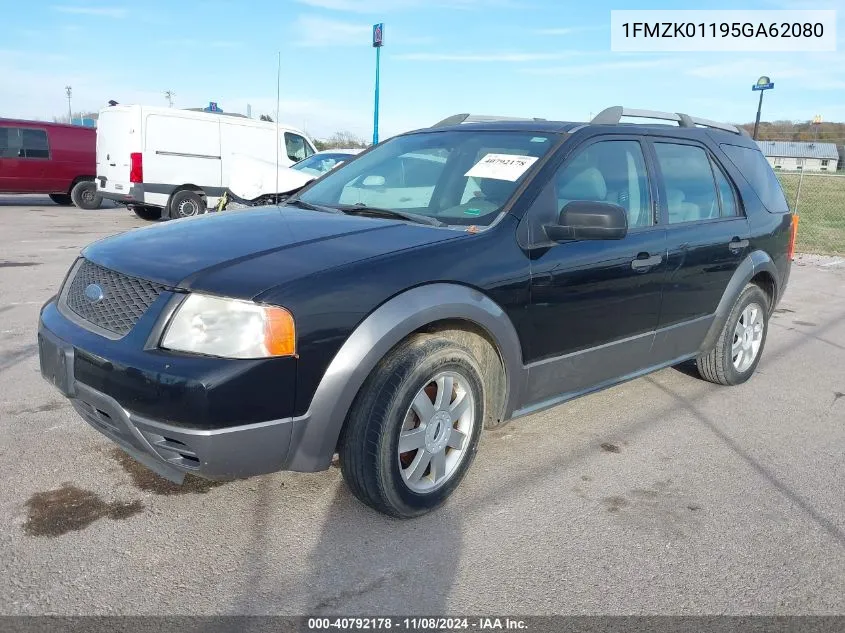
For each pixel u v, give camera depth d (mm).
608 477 3562
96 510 3027
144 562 2680
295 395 2635
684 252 4164
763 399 4855
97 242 3361
